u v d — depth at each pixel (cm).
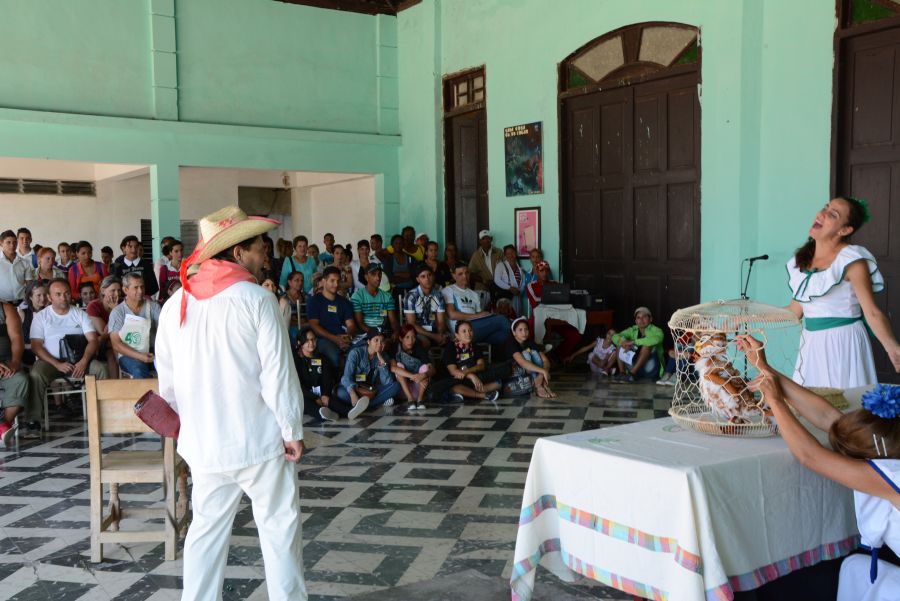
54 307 680
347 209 1552
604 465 255
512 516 429
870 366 358
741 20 761
